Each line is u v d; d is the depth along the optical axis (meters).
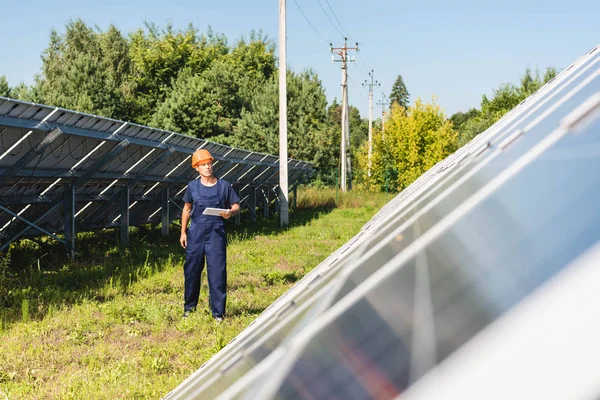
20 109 8.77
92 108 41.81
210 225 7.05
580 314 0.38
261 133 44.09
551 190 0.62
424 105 38.66
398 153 39.06
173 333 6.62
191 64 53.38
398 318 0.56
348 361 0.53
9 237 11.52
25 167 10.08
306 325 0.79
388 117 41.59
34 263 11.41
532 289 0.44
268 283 9.80
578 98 1.29
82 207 13.33
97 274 10.09
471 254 0.59
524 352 0.38
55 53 55.09
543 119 1.32
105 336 6.49
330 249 14.22
